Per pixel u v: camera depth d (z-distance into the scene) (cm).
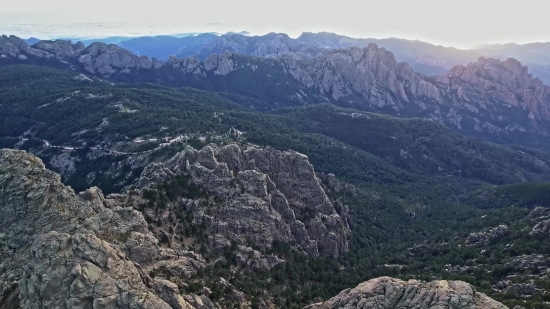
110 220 10694
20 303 7075
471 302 7350
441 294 7588
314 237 17425
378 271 16550
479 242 19038
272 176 18962
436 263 17338
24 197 10350
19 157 11338
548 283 12694
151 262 10438
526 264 14938
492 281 14275
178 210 14250
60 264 7119
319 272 15188
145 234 10875
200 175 16138
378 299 7944
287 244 15525
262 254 14112
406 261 18312
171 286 7819
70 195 10850
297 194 18975
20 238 9556
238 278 12212
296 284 13688
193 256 11794
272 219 15512
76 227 9731
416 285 8025
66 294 6769
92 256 7294
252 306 11006
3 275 8356
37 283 6975
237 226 14700
